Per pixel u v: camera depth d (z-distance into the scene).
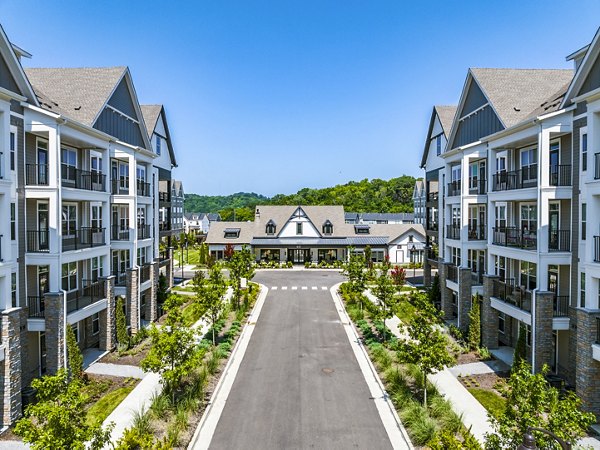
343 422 13.98
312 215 56.56
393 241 54.78
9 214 14.84
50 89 23.22
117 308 21.12
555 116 16.91
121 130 25.00
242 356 20.36
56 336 16.75
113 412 14.63
